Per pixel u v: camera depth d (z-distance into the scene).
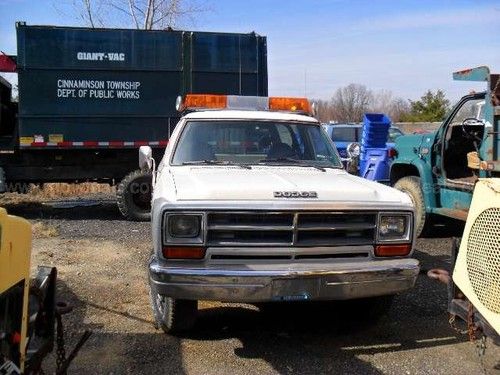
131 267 6.82
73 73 10.53
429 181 8.43
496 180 3.41
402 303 5.55
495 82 7.07
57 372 3.26
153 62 10.82
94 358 4.20
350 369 4.07
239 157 5.41
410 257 4.37
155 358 4.22
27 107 10.41
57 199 14.21
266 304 5.49
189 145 5.41
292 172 5.03
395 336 4.70
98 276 6.38
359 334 4.75
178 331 4.64
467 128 7.73
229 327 4.88
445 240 8.64
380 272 4.12
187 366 4.09
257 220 4.02
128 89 10.76
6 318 2.57
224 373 3.99
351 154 7.23
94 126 10.67
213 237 3.99
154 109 10.88
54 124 10.52
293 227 4.03
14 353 2.65
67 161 10.97
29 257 2.76
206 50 11.04
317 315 5.20
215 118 5.63
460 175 8.36
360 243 4.20
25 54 10.33
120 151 11.06
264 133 5.61
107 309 5.27
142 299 5.58
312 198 4.12
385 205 4.25
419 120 42.72
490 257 3.26
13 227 2.57
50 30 10.40
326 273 3.98
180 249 3.93
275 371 4.03
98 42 10.58
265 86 11.38
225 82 11.16
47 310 3.19
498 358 4.24
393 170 9.48
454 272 3.56
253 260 4.04
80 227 9.94
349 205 4.14
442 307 5.43
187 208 3.93
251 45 11.24
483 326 3.37
